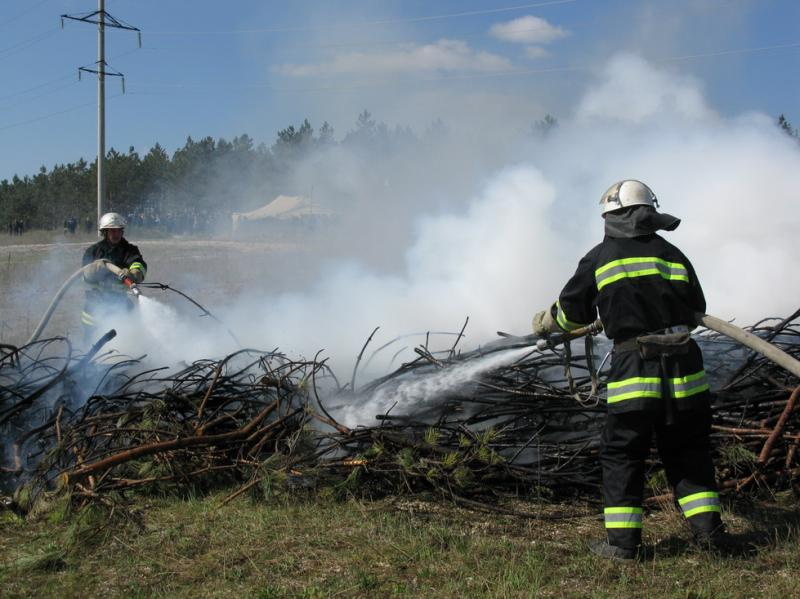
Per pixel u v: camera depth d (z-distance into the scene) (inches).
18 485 179.2
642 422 141.1
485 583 129.5
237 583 131.3
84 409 199.2
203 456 180.1
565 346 163.0
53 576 134.4
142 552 142.9
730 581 130.3
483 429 192.7
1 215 2977.4
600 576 133.6
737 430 174.4
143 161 3006.9
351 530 152.3
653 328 141.4
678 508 162.4
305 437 183.0
